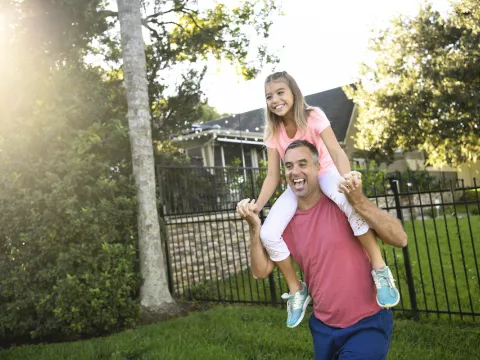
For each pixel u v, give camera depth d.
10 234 6.47
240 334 5.59
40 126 6.64
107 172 7.21
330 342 2.59
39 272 6.34
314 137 2.92
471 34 18.23
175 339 5.62
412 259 9.30
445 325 5.70
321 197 2.69
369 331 2.53
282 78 2.86
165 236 8.54
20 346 6.29
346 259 2.56
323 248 2.57
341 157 2.75
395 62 20.58
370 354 2.46
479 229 12.08
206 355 4.91
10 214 6.37
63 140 6.70
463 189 5.71
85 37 8.00
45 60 6.99
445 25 19.30
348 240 2.57
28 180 6.59
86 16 7.41
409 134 20.61
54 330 6.86
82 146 6.69
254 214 2.67
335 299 2.56
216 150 19.38
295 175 2.62
